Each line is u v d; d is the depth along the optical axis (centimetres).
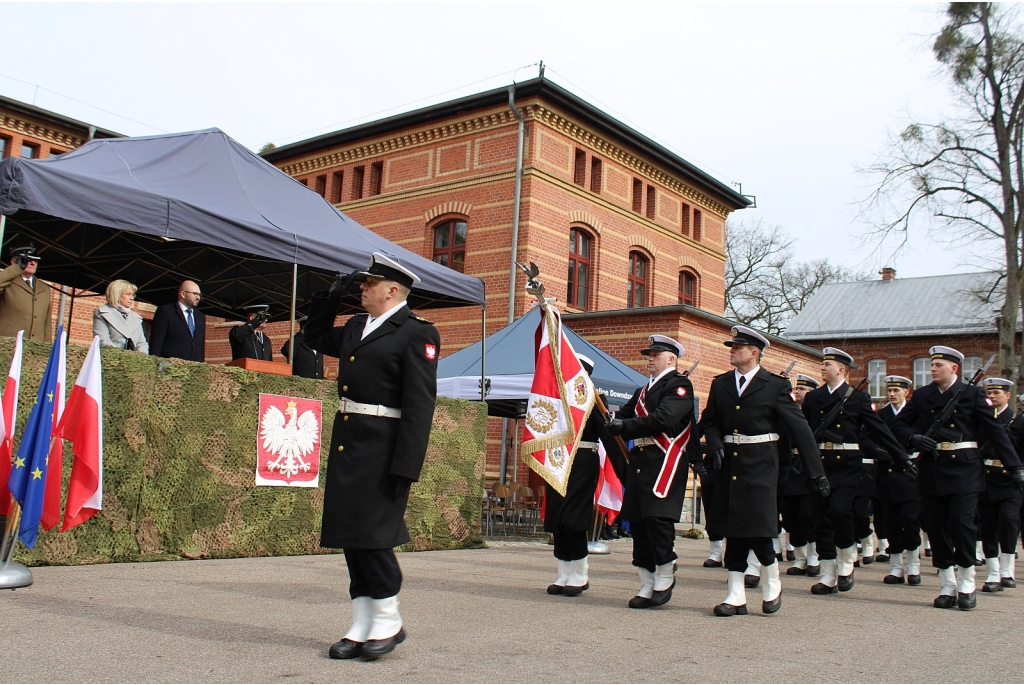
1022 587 952
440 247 2297
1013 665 495
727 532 649
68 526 655
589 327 2062
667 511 661
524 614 604
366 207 2434
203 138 1101
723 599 738
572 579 721
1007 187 2341
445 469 1069
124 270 1351
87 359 675
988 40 2319
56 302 2180
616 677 425
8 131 2406
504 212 2147
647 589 677
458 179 2241
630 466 683
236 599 608
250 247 951
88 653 426
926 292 4138
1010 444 749
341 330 505
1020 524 1089
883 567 1131
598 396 745
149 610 549
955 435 755
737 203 2916
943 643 561
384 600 452
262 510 882
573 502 719
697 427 720
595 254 2303
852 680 441
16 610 531
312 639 484
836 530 826
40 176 788
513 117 2164
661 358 705
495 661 450
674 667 453
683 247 2677
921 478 769
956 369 790
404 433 453
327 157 2550
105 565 750
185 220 897
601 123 2288
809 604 731
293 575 743
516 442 2006
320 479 941
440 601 646
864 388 857
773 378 676
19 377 676
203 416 840
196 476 830
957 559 739
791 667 466
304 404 930
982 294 3209
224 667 411
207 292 1466
